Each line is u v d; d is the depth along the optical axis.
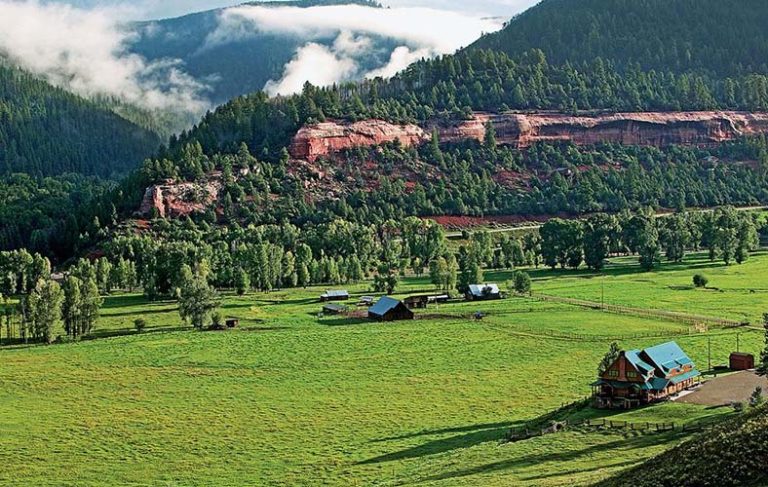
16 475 95.44
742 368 127.81
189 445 105.12
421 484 82.06
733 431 68.81
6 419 117.75
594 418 103.38
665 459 69.19
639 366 110.50
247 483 90.62
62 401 127.31
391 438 104.62
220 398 127.38
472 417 112.62
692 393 112.50
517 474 81.44
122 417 118.12
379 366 145.88
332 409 119.56
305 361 151.25
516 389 126.62
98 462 99.50
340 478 90.00
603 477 72.94
